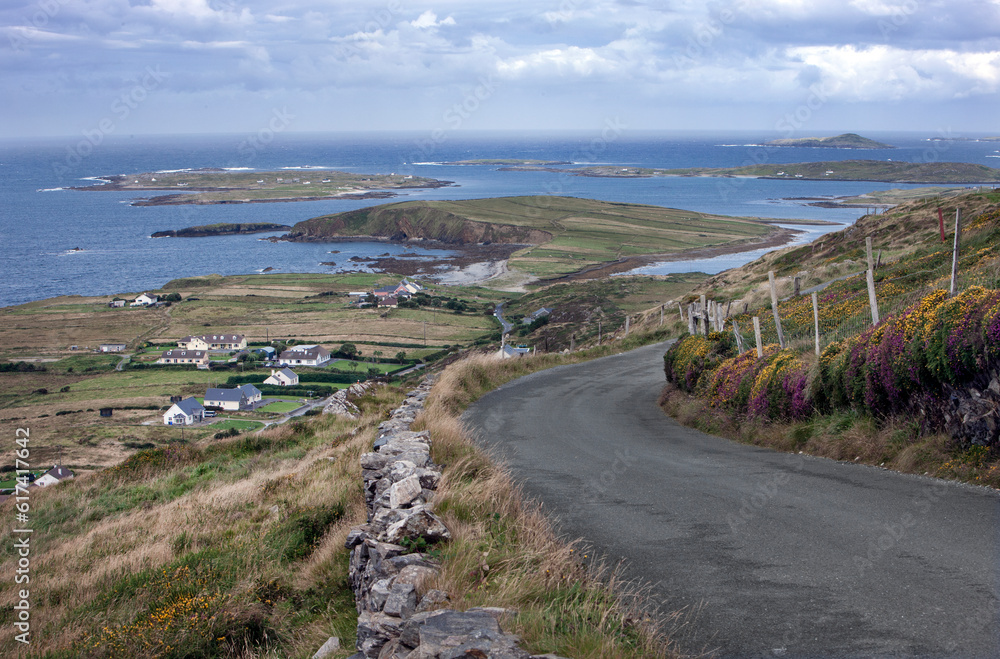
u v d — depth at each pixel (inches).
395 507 288.5
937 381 365.4
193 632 278.1
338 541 343.9
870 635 187.9
